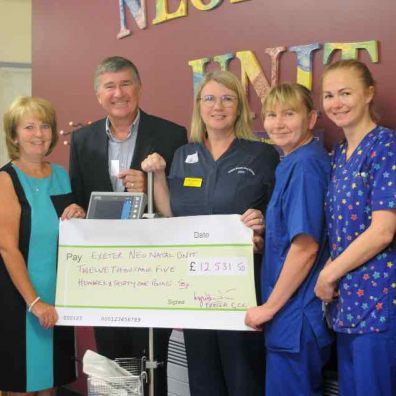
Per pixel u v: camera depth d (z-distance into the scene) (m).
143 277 2.18
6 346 2.30
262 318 1.96
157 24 3.11
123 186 2.54
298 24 2.45
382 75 2.19
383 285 1.73
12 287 2.29
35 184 2.35
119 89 2.46
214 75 2.17
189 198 2.19
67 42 3.70
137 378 2.15
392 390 1.75
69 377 2.43
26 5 5.00
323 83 1.87
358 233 1.77
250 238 2.04
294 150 1.99
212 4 2.79
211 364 2.23
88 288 2.24
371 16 2.21
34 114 2.32
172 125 2.61
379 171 1.73
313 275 1.94
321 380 2.02
